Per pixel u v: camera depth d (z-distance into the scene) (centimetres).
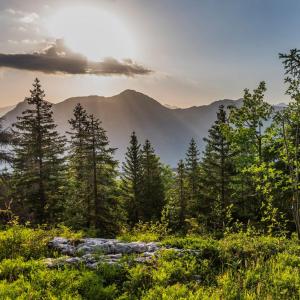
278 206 2202
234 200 3231
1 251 1077
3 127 2703
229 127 2605
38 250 1096
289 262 990
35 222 2927
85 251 1091
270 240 1254
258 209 2884
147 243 1162
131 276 864
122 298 757
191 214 3734
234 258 991
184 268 898
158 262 940
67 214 3030
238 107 2562
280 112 1733
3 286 786
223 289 786
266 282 824
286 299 752
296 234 1529
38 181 3167
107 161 3278
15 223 1380
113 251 1091
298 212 1552
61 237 1253
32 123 3241
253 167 2080
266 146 2391
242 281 834
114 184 3478
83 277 829
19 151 3194
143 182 4997
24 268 914
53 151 3350
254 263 934
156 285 800
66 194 3378
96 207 3234
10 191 2767
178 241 1137
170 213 4391
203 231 1656
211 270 917
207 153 3716
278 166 2261
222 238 1366
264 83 2423
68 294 757
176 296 754
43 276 842
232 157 3319
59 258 980
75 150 3488
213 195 3431
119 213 3441
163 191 5281
